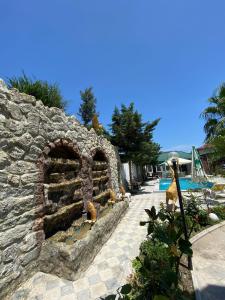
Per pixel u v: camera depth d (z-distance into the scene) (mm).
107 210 8281
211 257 4512
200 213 6629
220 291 3279
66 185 5840
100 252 5176
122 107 17000
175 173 3736
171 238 2547
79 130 7305
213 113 12375
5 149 3695
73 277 3842
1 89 3732
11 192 3738
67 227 5949
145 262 2535
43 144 4961
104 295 3385
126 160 16938
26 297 3416
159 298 1968
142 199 13906
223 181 18172
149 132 17031
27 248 3979
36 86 6379
